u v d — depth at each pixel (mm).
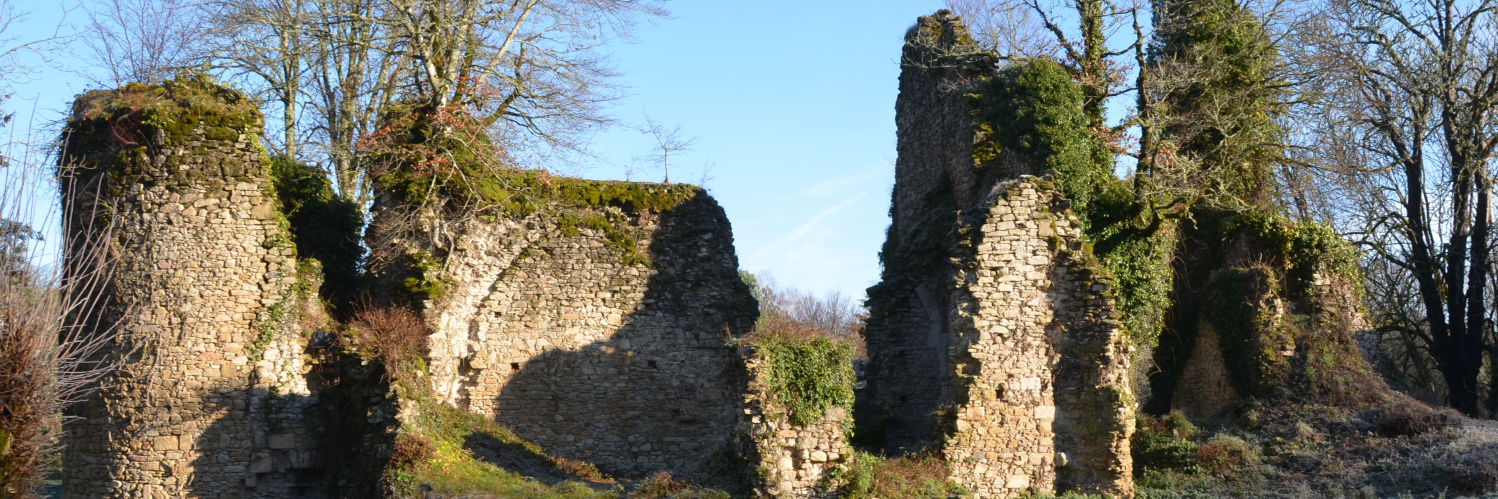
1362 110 30047
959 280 20891
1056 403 20656
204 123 21391
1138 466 22719
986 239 20922
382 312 21406
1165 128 28125
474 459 21328
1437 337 28969
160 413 20484
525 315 24531
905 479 19375
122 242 20953
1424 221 30297
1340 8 29891
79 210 21281
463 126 23750
